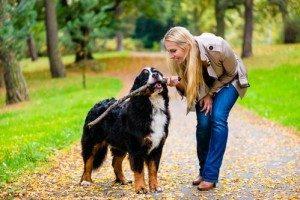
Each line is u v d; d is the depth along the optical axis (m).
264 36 50.41
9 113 20.14
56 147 10.88
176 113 18.25
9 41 23.42
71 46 30.84
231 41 54.50
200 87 7.06
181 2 42.25
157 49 65.88
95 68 40.38
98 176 8.57
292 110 17.06
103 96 23.44
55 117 16.56
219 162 7.08
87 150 7.78
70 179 8.28
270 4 31.19
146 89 6.73
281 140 11.74
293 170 8.27
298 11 24.98
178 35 6.91
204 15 43.78
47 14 37.09
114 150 7.74
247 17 37.28
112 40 69.50
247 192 6.96
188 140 12.65
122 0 44.12
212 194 6.91
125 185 7.74
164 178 8.10
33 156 9.63
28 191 7.50
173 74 7.20
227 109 7.04
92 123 7.27
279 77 27.50
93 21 30.38
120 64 43.25
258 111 17.53
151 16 46.16
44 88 31.19
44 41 53.50
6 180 8.13
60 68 37.31
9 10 23.02
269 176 7.91
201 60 6.88
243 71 7.20
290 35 42.72
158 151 7.09
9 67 25.22
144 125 6.81
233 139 12.38
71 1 41.59
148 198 6.82
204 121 7.23
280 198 6.57
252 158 9.64
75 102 21.42
